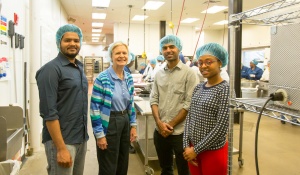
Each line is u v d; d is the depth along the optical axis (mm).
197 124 1564
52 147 1510
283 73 986
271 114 1010
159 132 2084
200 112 1553
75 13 8461
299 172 2965
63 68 1525
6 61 2498
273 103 1037
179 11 7906
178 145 1976
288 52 957
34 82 3328
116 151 1983
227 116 1445
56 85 1471
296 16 982
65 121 1534
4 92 2471
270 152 3592
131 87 2119
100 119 1916
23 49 3111
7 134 1482
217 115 1491
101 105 1933
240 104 1188
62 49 1566
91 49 20094
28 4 3299
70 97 1538
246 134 4391
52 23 5258
